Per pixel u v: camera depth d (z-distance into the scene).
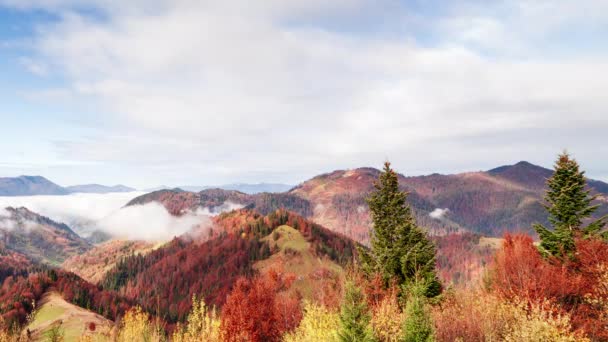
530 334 22.73
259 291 43.75
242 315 41.59
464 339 24.78
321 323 27.28
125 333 59.97
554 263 33.94
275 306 43.72
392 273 30.02
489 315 25.38
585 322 27.16
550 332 22.66
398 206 31.56
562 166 36.00
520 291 28.98
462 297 30.53
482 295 29.72
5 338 51.66
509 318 25.36
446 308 27.47
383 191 32.22
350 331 21.83
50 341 51.19
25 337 52.81
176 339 49.78
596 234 33.19
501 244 40.97
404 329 22.52
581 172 35.12
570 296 29.48
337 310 27.08
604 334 26.16
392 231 31.33
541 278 30.11
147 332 58.62
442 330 25.52
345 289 23.77
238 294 43.09
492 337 24.06
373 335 22.80
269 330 41.44
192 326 48.81
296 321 41.59
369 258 31.98
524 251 35.47
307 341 28.31
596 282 28.62
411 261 28.80
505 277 32.88
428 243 30.00
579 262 31.89
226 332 41.62
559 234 34.44
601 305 27.02
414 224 30.59
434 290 29.41
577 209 34.75
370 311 24.12
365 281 29.00
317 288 30.67
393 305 25.45
